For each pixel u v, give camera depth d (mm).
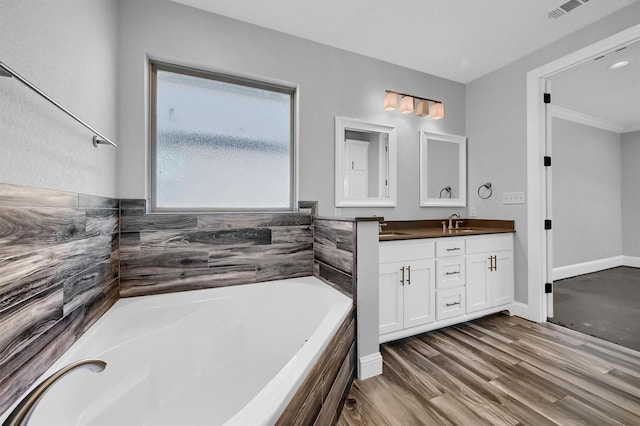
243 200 2188
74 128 1199
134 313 1535
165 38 1868
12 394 817
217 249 1991
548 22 2135
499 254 2566
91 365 688
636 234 4551
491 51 2514
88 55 1341
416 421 1312
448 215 3031
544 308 2514
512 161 2689
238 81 2160
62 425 896
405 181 2789
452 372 1709
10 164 812
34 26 932
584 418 1311
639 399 1440
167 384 1379
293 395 835
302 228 2266
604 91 3289
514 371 1710
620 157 4664
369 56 2580
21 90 860
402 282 2080
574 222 4105
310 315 1880
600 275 4109
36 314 932
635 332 2244
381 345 2072
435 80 2945
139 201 1796
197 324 1624
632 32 1926
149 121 1922
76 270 1202
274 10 1989
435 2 1933
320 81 2371
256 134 2232
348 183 2506
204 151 2070
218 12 1999
